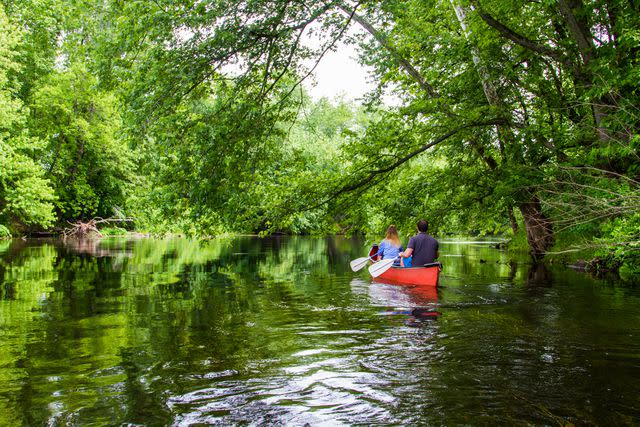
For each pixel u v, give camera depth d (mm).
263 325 5012
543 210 10125
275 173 8664
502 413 2777
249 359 3793
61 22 22875
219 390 3125
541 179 8859
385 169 9203
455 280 8656
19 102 20797
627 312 5637
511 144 9461
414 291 7344
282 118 8125
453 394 3062
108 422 2648
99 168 27703
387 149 9328
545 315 5457
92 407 2850
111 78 7602
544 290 7379
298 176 8750
